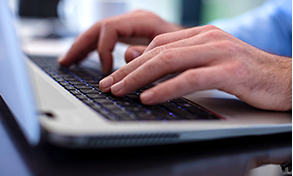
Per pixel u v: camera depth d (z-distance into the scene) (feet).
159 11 9.66
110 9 6.07
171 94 1.21
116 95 1.34
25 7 6.06
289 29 3.90
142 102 1.21
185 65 1.33
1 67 1.19
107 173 0.85
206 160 0.99
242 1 9.87
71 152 0.98
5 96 1.20
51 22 6.38
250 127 1.14
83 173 0.84
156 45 1.59
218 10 10.21
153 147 1.07
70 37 5.90
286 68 1.50
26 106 0.84
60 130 0.80
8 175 0.80
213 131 1.06
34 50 3.77
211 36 1.49
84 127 0.84
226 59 1.34
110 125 0.89
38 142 0.85
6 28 0.93
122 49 4.58
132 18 2.68
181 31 1.66
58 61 2.64
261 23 3.93
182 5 9.98
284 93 1.41
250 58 1.41
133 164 0.92
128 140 0.91
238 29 3.67
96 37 2.58
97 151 1.00
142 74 1.31
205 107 1.34
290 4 4.09
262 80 1.36
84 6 6.31
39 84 1.48
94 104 1.18
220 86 1.28
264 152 1.09
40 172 0.83
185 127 0.99
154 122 1.00
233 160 1.01
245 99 1.37
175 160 0.98
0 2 0.98
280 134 1.29
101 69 2.54
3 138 1.06
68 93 1.37
